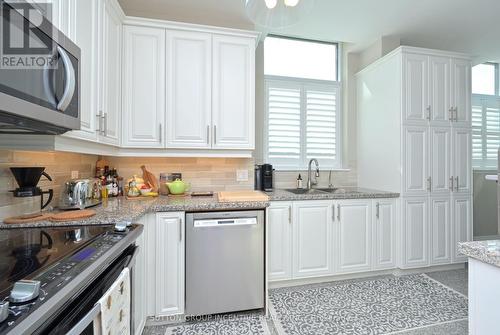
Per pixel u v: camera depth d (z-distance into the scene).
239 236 1.94
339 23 2.71
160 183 2.47
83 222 1.32
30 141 1.24
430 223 2.68
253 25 2.65
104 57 1.74
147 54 2.16
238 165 2.64
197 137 2.26
